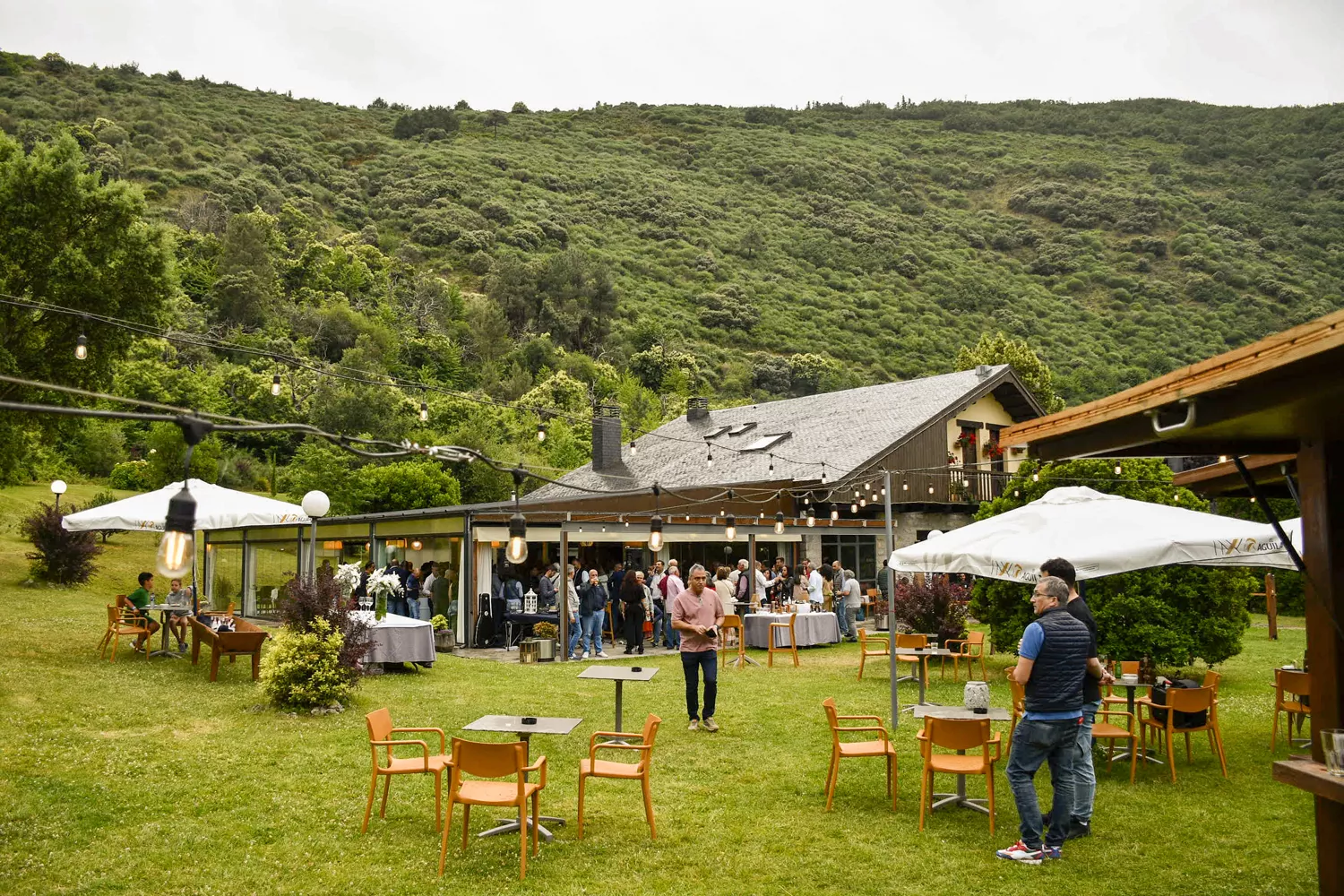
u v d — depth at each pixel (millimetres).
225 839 6566
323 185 102875
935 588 15891
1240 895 5617
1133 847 6516
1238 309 80438
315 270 70625
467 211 97000
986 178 133000
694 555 23828
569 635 17266
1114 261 95250
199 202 80125
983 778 8461
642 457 31891
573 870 6090
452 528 18828
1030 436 4570
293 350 54594
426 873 6023
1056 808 6301
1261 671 14930
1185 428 3686
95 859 6086
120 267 21922
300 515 14523
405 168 111375
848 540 24484
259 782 7914
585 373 67188
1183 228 99688
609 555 22359
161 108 112562
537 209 104500
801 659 16734
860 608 23766
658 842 6648
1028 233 105875
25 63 121375
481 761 5973
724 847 6559
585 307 78375
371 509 31797
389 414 41875
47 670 12180
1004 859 6266
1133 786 8125
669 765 8805
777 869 6109
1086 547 8602
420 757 7590
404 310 69375
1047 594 6449
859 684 13633
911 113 174375
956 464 26672
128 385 41781
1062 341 76062
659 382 69875
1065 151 142875
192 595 15836
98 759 8273
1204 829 6930
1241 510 24375
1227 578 12633
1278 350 3156
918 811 7418
